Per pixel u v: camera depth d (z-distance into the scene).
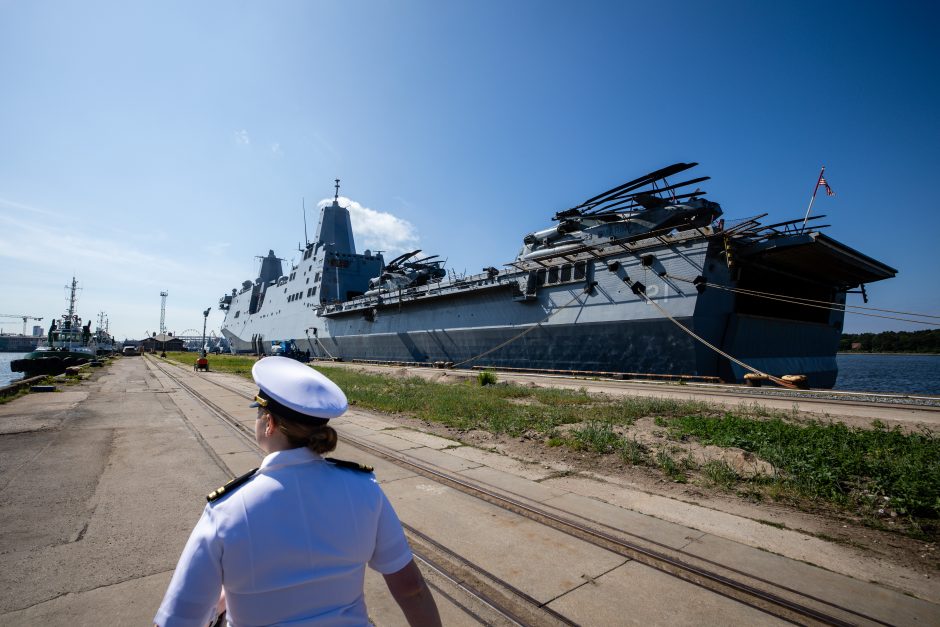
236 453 8.79
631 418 12.01
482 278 31.53
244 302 80.62
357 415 14.01
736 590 3.87
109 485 6.77
